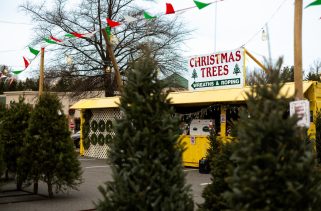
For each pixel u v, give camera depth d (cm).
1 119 1093
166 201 500
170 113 559
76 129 3938
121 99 562
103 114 2175
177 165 531
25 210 892
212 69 1655
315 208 404
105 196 526
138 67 564
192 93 1688
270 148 407
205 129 1675
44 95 1025
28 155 998
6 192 1102
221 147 630
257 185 400
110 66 3139
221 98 1534
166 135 531
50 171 991
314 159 422
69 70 3139
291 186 385
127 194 507
